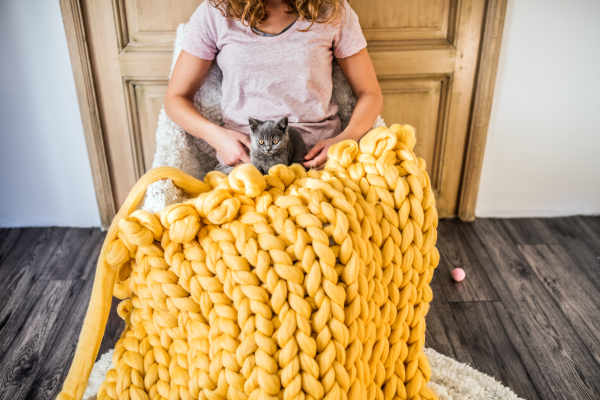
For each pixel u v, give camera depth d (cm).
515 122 174
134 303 64
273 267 56
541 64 164
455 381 114
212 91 122
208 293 57
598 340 132
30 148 169
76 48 150
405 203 66
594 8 154
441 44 161
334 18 110
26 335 133
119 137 168
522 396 115
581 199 190
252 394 54
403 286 69
